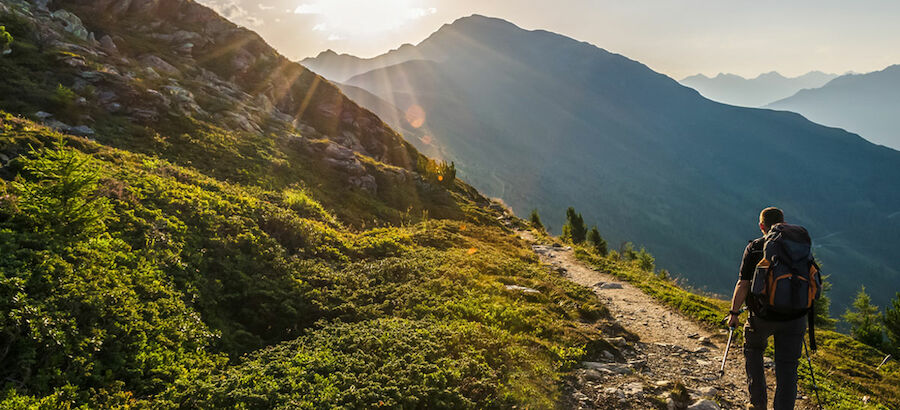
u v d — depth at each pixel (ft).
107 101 90.48
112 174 46.83
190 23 169.07
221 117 116.57
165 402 19.80
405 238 63.72
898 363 40.22
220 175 82.23
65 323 21.44
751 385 19.51
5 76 82.79
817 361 36.78
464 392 22.07
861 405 27.61
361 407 19.43
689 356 32.42
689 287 73.56
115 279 27.35
